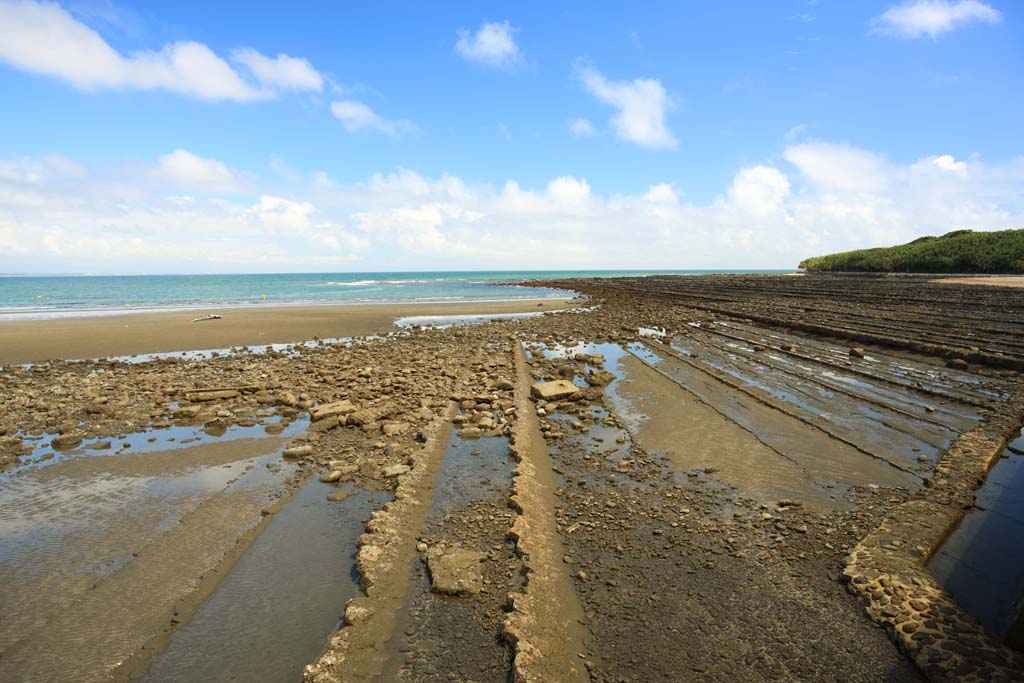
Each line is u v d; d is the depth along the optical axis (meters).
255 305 39.75
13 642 4.24
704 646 4.02
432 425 9.52
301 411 10.98
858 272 77.75
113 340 21.05
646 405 10.96
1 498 6.84
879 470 7.34
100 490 7.08
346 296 53.44
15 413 10.80
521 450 8.13
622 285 69.12
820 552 5.27
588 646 4.07
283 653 4.12
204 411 10.75
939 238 87.12
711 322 25.14
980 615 4.27
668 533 5.78
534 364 15.49
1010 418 9.11
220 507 6.57
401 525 5.93
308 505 6.63
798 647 3.97
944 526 5.59
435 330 24.02
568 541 5.68
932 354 14.61
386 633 4.25
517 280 108.75
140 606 4.68
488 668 3.86
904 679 3.62
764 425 9.46
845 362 14.47
